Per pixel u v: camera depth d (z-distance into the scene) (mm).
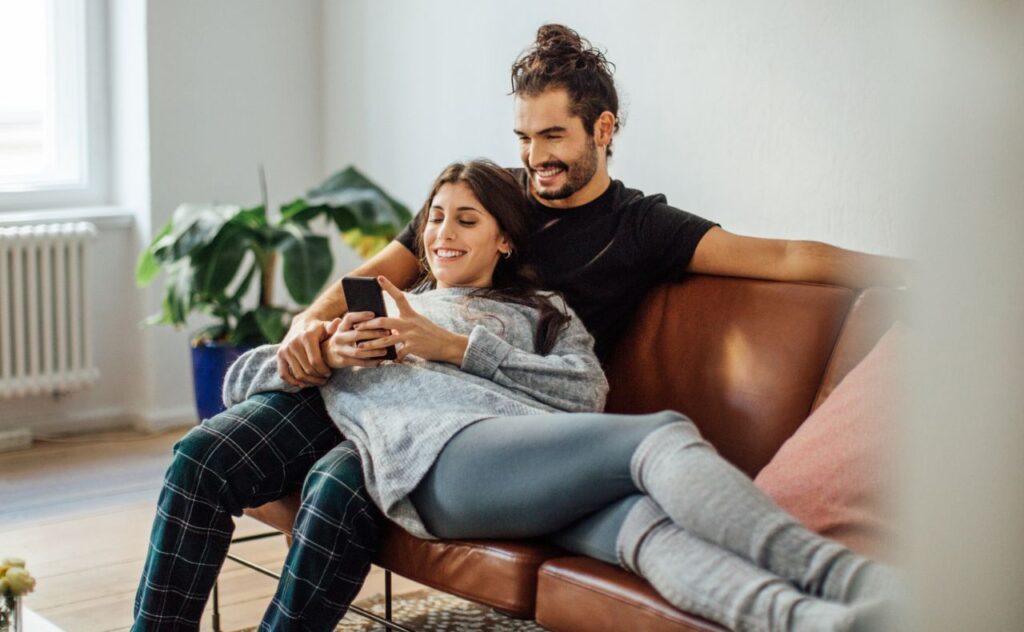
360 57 4230
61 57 4125
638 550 1630
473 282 2248
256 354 2236
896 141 880
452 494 1843
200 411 3799
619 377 2299
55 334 3992
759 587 1480
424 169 4043
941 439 850
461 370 2078
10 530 3141
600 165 2328
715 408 2148
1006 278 818
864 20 2748
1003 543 844
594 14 3396
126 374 4203
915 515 870
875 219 2764
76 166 4184
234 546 3068
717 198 3121
